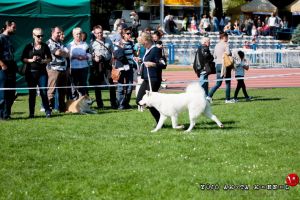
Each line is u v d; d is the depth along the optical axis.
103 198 7.11
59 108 14.48
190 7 44.19
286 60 33.16
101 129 11.63
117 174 8.09
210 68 15.94
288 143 10.11
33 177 8.02
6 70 12.72
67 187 7.54
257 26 44.81
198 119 12.97
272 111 14.42
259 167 8.43
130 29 15.35
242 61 16.88
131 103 16.67
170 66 32.69
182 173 8.12
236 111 14.41
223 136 10.72
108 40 15.59
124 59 15.17
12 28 12.73
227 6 54.09
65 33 19.12
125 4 44.34
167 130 11.46
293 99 17.50
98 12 44.06
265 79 26.09
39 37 13.18
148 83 11.64
